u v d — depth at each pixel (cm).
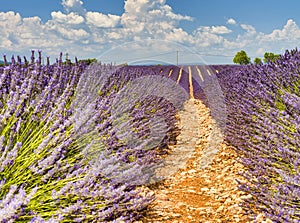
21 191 173
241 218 277
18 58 350
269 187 283
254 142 400
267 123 359
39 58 330
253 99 471
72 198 226
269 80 482
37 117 279
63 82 375
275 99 410
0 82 288
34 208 206
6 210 163
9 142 231
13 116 262
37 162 234
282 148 291
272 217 238
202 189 360
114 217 250
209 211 298
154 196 303
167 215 287
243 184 295
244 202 282
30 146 250
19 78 326
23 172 229
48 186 232
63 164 251
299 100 358
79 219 209
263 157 341
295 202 242
